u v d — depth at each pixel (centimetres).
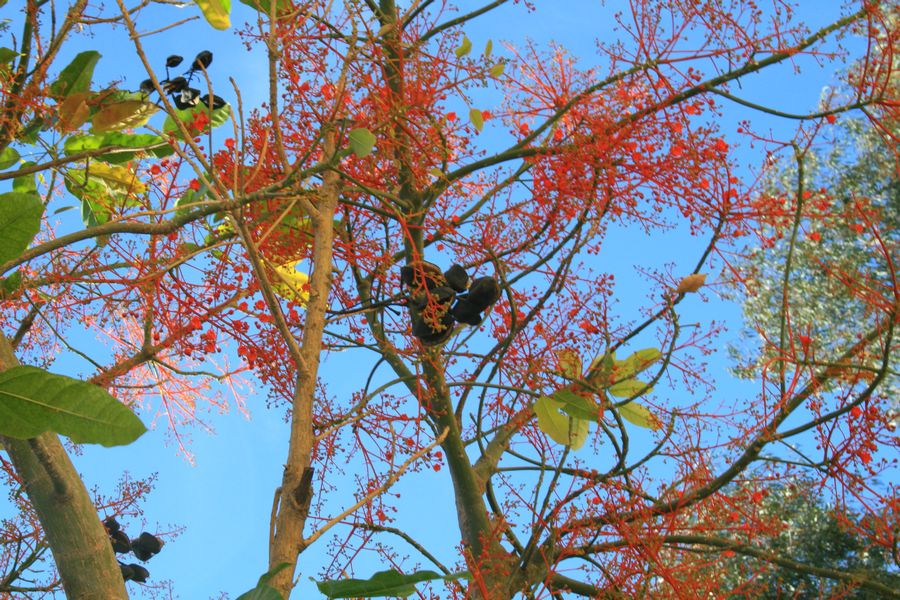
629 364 384
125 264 355
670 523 367
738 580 481
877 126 400
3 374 185
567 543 357
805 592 510
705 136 382
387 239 413
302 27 340
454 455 398
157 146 361
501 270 355
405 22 379
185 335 350
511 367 397
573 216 392
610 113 410
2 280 332
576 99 389
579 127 396
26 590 324
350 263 396
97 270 348
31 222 216
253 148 372
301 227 379
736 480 386
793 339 391
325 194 322
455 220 410
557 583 365
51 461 211
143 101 318
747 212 388
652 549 356
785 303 364
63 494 211
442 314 323
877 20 395
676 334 357
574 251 373
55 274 340
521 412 404
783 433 354
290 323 364
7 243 218
